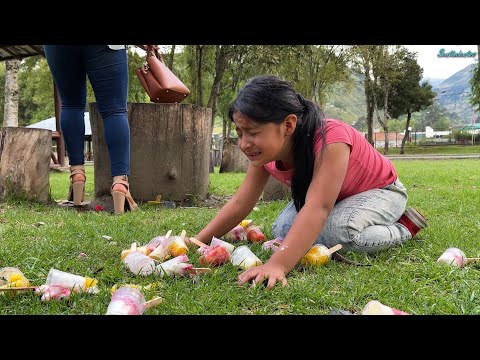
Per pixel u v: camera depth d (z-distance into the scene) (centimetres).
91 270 257
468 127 7656
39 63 2950
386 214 300
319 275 241
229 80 2525
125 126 487
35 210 494
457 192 631
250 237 324
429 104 3969
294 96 244
